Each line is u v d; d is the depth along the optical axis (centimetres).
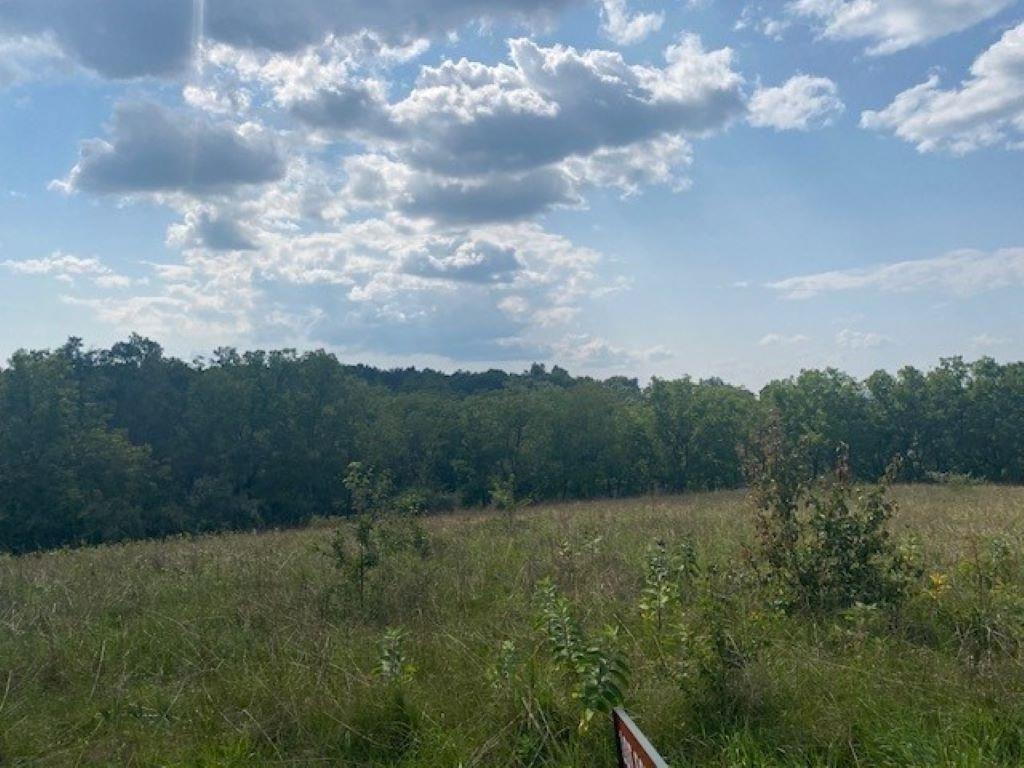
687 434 5091
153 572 1196
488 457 5088
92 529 3756
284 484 4644
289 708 577
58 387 3822
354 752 539
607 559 1064
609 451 5084
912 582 740
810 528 779
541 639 654
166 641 786
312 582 999
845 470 792
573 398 5109
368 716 560
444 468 5156
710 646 559
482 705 556
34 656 744
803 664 583
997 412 5366
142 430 4744
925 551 902
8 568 1364
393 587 921
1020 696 520
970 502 2005
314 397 4744
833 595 734
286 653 698
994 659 584
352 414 4866
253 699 601
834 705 525
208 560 1254
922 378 5494
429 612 845
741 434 4912
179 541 1917
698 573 842
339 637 738
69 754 548
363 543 965
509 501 1814
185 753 535
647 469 5162
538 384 6969
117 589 1027
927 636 668
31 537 3691
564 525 1588
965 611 684
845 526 758
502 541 1342
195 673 687
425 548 1180
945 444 5509
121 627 853
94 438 3897
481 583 965
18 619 871
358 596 901
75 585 1070
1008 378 5400
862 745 490
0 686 677
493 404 5200
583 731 509
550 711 541
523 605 831
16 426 3694
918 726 493
